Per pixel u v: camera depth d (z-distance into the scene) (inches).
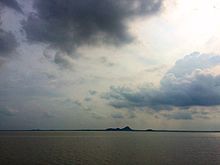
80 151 3796.8
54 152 3641.7
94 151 3784.5
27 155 3245.6
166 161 2763.3
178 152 3614.7
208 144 5305.1
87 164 2581.2
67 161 2773.1
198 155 3265.3
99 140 6820.9
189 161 2770.7
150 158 2982.3
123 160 2834.6
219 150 3944.4
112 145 4963.1
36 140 6663.4
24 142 5767.7
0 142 5698.8
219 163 2664.9
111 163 2637.8
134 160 2829.7
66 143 5551.2
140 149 4074.8
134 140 6786.4
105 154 3385.8
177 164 2588.6
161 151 3752.5
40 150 3907.5
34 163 2630.4
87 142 5935.0
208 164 2600.9
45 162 2699.3
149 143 5536.4
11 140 6604.3
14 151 3718.0
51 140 6742.1
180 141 6353.3
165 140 6801.2
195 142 5989.2
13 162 2672.2
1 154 3316.9
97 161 2773.1
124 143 5546.3
